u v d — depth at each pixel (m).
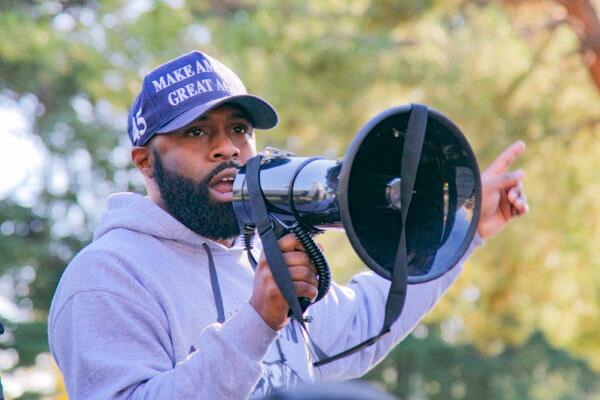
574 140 18.69
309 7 18.81
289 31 18.31
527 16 19.30
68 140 37.31
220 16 19.53
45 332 30.23
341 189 5.36
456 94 18.16
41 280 37.19
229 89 6.86
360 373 7.49
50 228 37.44
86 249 6.68
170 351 6.45
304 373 6.75
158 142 6.79
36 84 34.50
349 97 18.41
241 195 5.86
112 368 6.16
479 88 18.16
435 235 5.99
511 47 18.44
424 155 6.02
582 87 19.05
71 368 6.38
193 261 6.84
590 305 19.72
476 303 20.34
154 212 6.81
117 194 7.09
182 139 6.73
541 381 53.31
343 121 18.77
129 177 38.38
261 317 5.73
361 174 5.65
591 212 19.09
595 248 19.17
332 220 5.62
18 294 37.19
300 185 5.64
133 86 19.89
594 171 18.98
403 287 5.62
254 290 5.77
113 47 19.94
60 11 22.66
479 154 18.14
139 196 6.96
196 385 5.76
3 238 36.38
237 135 6.84
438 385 49.50
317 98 18.50
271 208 5.74
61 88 35.84
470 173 5.98
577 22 18.47
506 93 18.33
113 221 6.87
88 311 6.39
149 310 6.45
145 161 7.01
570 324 20.16
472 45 18.41
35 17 22.94
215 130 6.75
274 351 6.69
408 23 19.06
